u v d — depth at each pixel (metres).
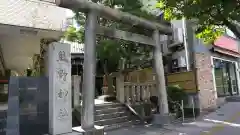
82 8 6.84
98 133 6.43
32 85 6.02
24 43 9.49
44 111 6.09
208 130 7.65
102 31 7.56
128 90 10.77
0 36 8.17
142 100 11.07
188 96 11.71
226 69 15.12
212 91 12.47
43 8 7.34
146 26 9.14
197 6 5.28
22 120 5.75
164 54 14.68
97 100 11.61
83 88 6.72
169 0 5.91
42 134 5.94
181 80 12.51
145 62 12.87
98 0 9.46
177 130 7.87
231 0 4.70
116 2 9.46
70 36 10.13
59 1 6.34
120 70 11.88
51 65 6.21
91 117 6.59
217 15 5.38
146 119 9.85
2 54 11.32
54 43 6.23
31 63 14.46
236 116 9.69
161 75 9.52
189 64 12.74
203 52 12.95
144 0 9.84
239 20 5.18
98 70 13.14
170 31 10.30
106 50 10.53
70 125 6.23
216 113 10.77
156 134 7.41
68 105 6.27
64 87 6.24
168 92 11.08
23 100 5.85
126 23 8.48
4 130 5.99
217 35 7.60
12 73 16.95
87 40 6.94
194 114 10.55
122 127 8.66
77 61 16.41
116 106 10.13
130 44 11.35
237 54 16.27
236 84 15.88
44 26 7.25
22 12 6.94
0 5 6.60
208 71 12.77
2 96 13.16
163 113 9.30
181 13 6.51
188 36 13.01
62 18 7.68
